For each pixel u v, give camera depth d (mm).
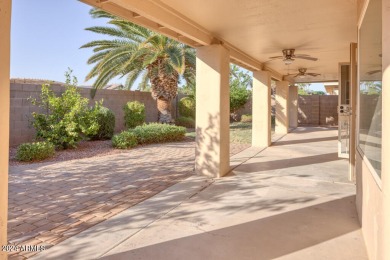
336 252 2402
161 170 5496
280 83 12023
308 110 17609
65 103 7750
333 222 3012
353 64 4477
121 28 10211
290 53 5941
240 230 2838
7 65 1666
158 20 3525
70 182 4617
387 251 1528
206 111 5000
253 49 6035
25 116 8156
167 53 10438
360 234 2729
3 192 1670
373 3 2203
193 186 4379
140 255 2373
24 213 3305
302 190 4164
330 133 12453
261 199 3771
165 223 3021
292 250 2443
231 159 6586
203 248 2488
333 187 4309
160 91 11797
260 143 8648
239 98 16953
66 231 2832
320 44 5551
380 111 1911
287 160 6473
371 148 2262
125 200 3768
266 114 8531
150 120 13578
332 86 17406
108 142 9219
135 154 7273
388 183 1521
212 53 4898
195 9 3672
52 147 6789
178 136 10148
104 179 4812
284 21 4156
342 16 3941
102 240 2639
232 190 4180
